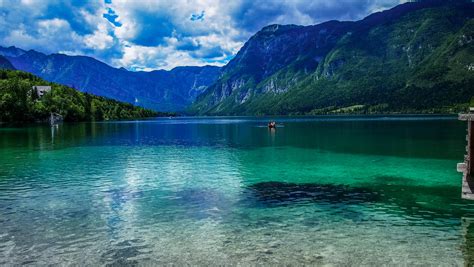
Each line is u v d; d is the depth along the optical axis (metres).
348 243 21.64
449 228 24.11
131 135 114.31
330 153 64.12
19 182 39.53
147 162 54.88
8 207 29.61
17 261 19.53
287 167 49.34
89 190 35.75
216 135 114.44
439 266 18.70
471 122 23.88
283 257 19.83
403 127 139.12
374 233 23.25
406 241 21.89
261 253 20.38
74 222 25.78
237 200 31.67
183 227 24.66
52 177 42.41
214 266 18.91
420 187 36.22
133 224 25.33
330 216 26.84
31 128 151.12
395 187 36.34
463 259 19.44
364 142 82.62
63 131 131.75
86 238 22.73
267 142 87.25
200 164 52.69
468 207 28.89
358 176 42.34
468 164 24.17
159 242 22.06
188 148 75.44
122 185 38.03
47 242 22.09
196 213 27.84
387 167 48.41
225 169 48.06
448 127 133.75
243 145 80.81
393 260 19.38
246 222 25.59
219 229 24.20
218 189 36.03
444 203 30.11
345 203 30.41
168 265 19.08
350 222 25.44
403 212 27.72
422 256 19.83
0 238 22.70
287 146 77.06
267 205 29.97
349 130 128.12
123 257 20.05
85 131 133.00
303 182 39.22
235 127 167.38
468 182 24.02
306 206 29.59
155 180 40.69
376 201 30.95
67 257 20.05
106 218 26.67
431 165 49.56
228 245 21.50
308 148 72.62
